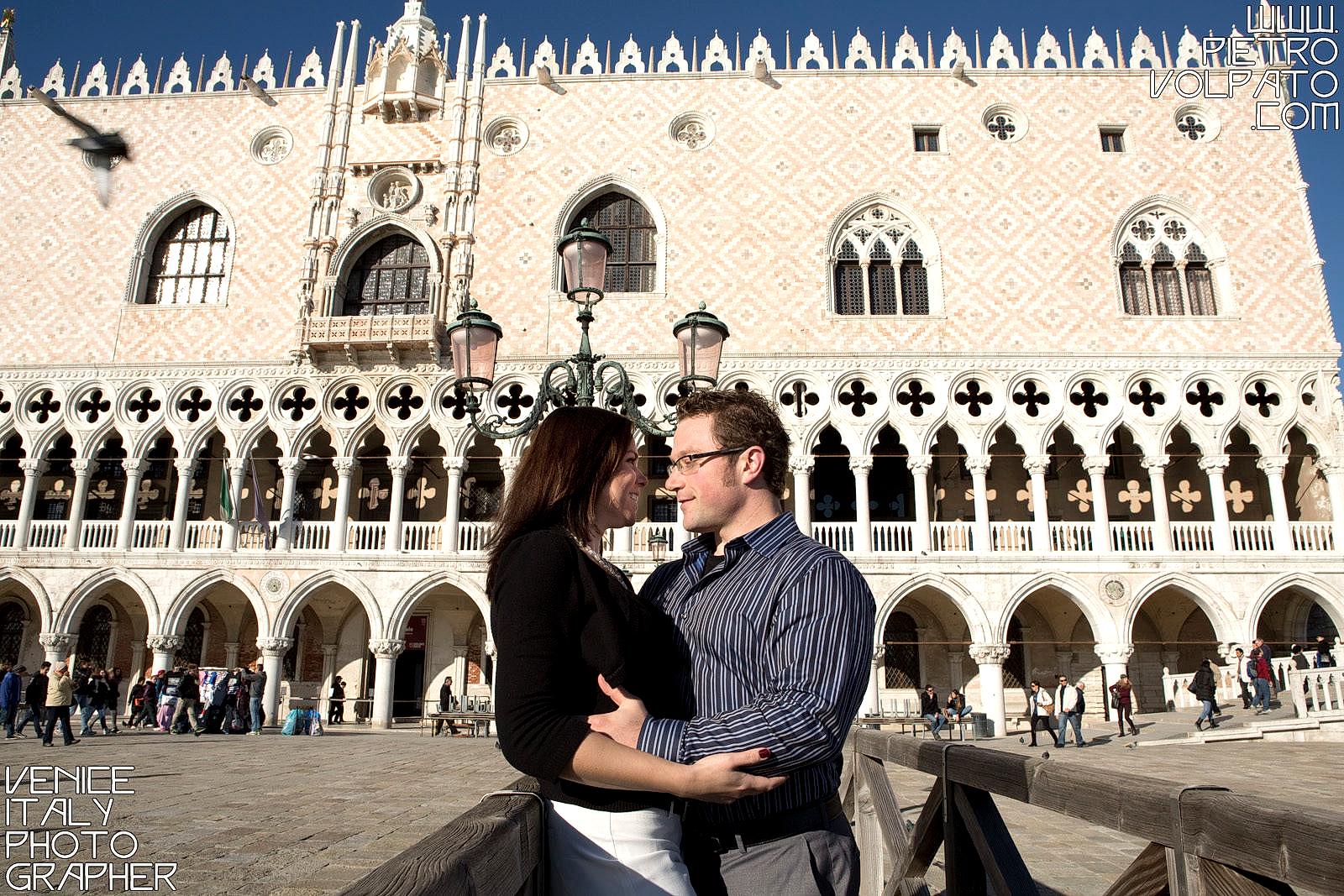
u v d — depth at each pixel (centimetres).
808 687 300
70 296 3303
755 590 335
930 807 464
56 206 3406
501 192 3366
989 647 2895
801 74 3444
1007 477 3450
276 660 2992
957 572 2958
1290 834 211
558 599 289
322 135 3444
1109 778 298
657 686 336
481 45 3531
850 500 3441
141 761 1727
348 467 3139
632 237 3366
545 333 3212
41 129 3497
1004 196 3278
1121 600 2906
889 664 3403
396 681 3462
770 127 3394
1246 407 3034
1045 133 3341
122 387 3209
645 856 289
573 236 1380
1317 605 3216
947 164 3328
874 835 630
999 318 3155
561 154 3400
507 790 307
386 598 3023
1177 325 3117
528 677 278
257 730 2675
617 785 271
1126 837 1044
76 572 3034
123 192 3419
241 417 3212
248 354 3225
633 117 3431
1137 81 3384
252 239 3359
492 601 306
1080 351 3103
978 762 391
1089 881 806
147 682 2922
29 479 3138
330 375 3198
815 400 3141
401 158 3419
